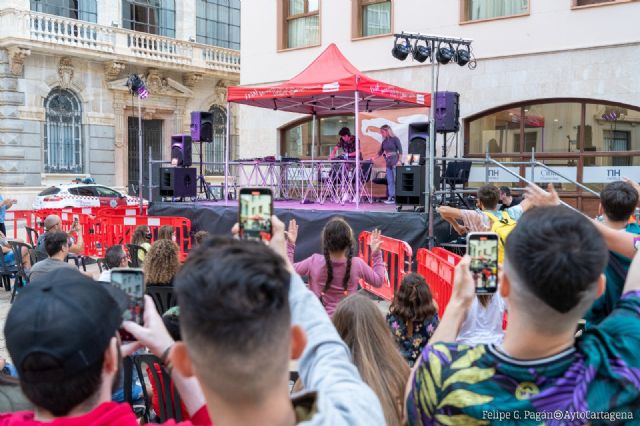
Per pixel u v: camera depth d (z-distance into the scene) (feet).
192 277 3.74
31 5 67.36
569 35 39.40
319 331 4.95
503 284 5.01
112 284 5.31
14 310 4.42
